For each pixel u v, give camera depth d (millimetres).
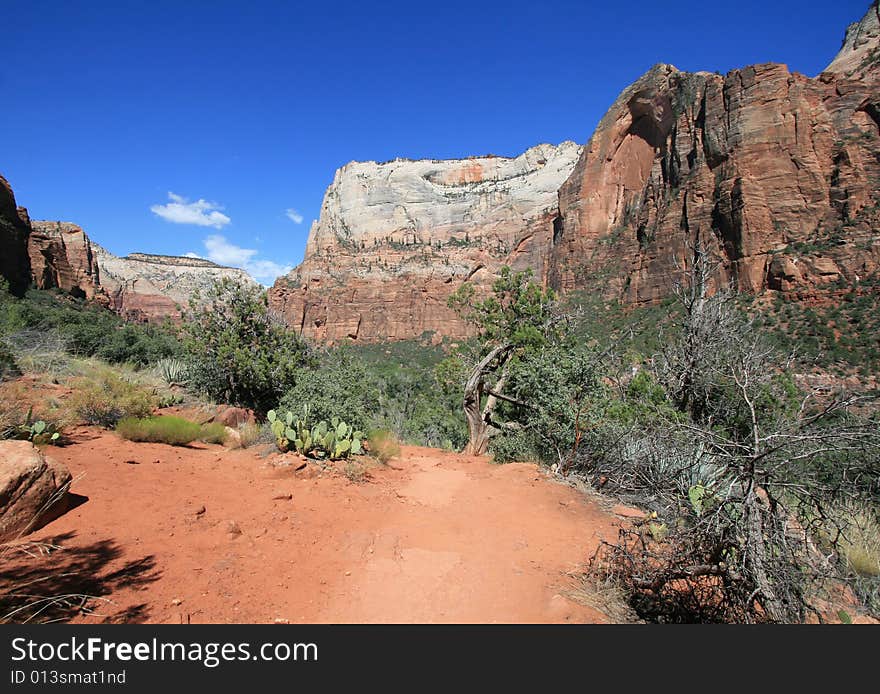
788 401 6426
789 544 3291
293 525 4711
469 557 4426
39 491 3939
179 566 3547
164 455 6574
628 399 8703
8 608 2738
